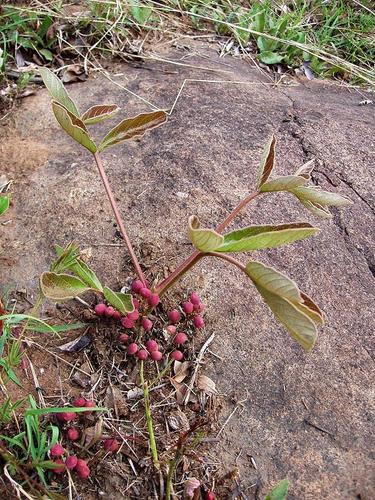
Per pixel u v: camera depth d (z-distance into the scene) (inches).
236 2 42.0
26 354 20.6
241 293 22.9
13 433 18.6
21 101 30.9
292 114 31.8
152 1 38.9
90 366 20.6
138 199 25.4
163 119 20.2
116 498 17.9
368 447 19.7
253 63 37.3
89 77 32.9
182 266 19.9
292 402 20.5
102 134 29.0
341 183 28.0
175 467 18.2
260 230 18.3
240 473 18.8
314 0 44.9
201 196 25.7
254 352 21.5
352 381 21.2
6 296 22.1
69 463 17.6
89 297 22.2
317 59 38.8
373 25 44.4
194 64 35.2
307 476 18.9
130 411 19.7
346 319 23.0
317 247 25.0
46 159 27.6
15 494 17.5
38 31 33.6
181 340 20.7
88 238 24.0
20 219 24.9
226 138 28.9
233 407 20.2
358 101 36.2
